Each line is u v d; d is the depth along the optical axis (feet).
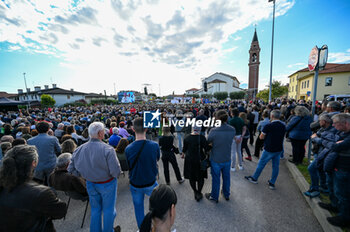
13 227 3.39
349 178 6.43
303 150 13.06
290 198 9.51
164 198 3.26
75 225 8.10
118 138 13.71
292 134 12.98
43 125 9.21
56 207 3.84
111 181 6.26
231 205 9.05
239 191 10.37
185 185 11.51
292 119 13.05
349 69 73.72
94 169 5.79
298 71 103.91
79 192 7.58
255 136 24.90
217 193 9.22
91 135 6.08
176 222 7.94
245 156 16.81
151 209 3.27
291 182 11.25
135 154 6.41
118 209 9.18
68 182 7.23
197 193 9.51
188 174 9.36
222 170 9.34
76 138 15.06
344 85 75.46
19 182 3.55
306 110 12.44
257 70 154.51
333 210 7.56
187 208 8.93
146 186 6.63
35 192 3.53
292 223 7.65
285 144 20.18
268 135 10.06
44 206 3.58
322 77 80.28
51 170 9.43
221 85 188.03
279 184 11.05
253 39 155.33
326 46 11.25
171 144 11.08
